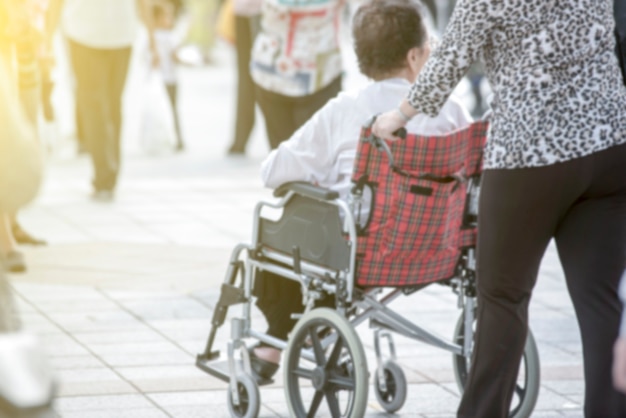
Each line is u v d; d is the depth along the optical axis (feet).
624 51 27.66
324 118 27.53
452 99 28.19
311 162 27.55
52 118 46.47
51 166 68.54
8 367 13.35
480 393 25.48
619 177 24.41
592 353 24.59
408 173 26.12
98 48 56.95
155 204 57.11
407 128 27.58
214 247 48.26
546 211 24.32
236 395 28.63
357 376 25.75
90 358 33.76
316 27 46.93
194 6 135.03
